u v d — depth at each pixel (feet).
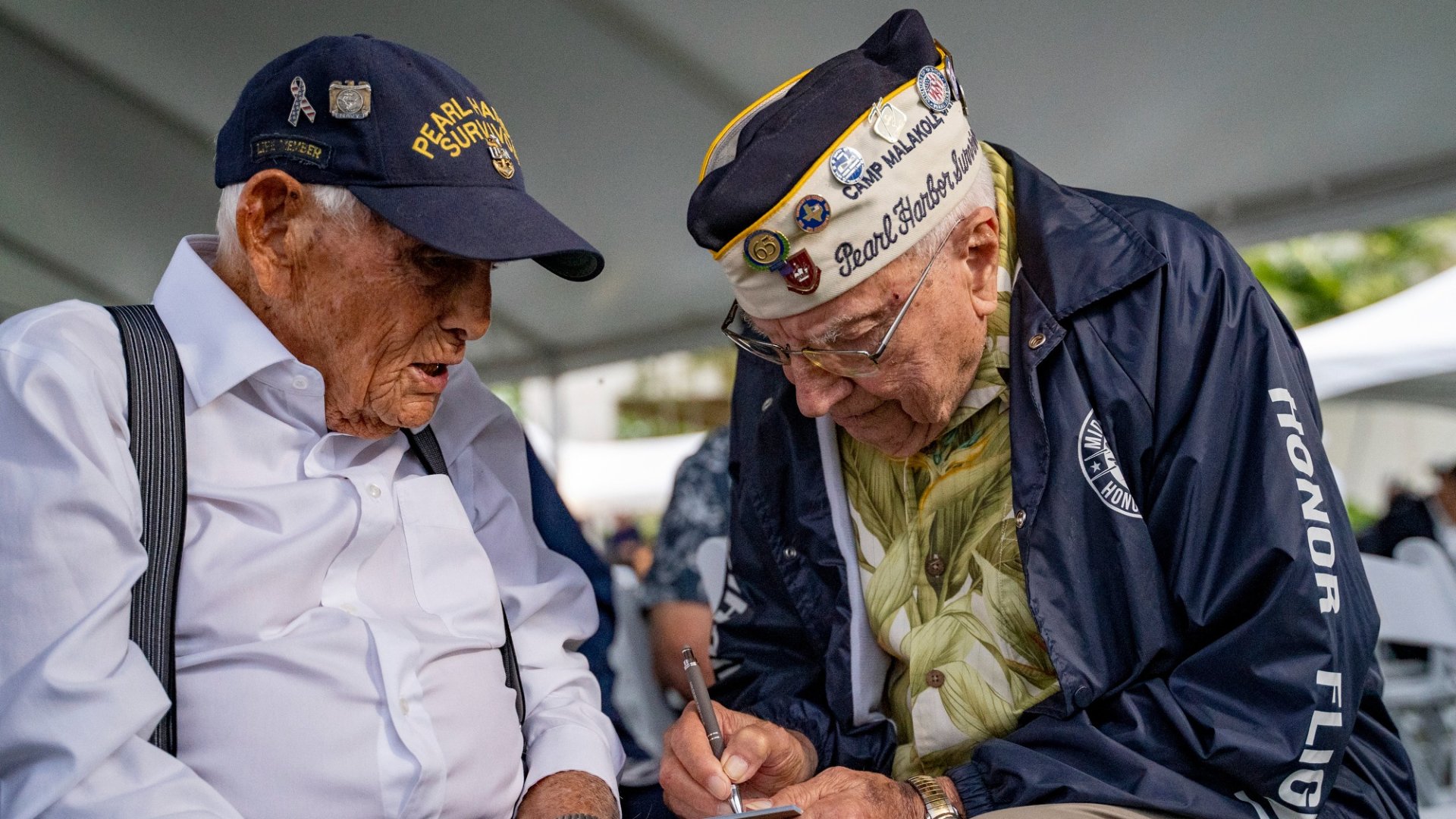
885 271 4.94
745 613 6.51
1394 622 10.71
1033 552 5.20
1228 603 4.90
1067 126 10.64
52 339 4.53
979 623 5.55
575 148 12.10
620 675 9.90
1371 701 5.43
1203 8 8.82
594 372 18.72
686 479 10.29
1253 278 5.35
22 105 12.78
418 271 4.73
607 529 39.04
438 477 5.61
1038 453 5.22
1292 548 4.78
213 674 4.64
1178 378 5.15
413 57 4.88
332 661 4.75
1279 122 10.38
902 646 5.71
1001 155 6.02
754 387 6.42
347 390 4.95
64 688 4.09
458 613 5.38
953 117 5.21
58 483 4.27
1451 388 22.50
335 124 4.66
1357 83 9.73
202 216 14.93
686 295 15.52
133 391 4.65
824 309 4.96
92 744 4.09
